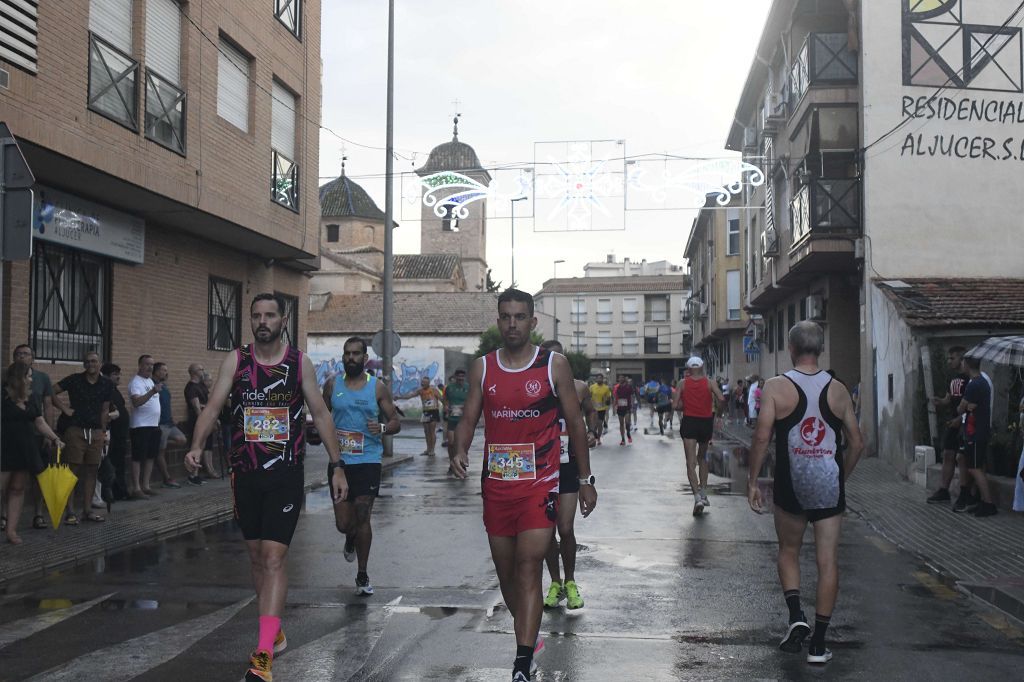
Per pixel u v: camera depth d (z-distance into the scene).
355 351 7.39
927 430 15.90
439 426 36.84
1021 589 7.19
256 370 5.34
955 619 6.50
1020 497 9.76
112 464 12.62
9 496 9.48
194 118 14.77
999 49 20.12
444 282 61.38
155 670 5.32
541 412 4.96
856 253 20.39
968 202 20.02
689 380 11.90
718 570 8.24
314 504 13.07
